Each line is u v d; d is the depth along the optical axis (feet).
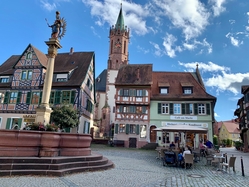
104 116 137.49
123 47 161.58
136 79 94.84
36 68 84.07
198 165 42.01
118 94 92.02
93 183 22.16
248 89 94.53
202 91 91.04
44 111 37.55
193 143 84.74
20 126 79.10
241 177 30.48
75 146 30.32
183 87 91.97
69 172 25.84
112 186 21.52
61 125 63.93
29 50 86.43
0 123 81.20
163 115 88.38
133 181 24.43
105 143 95.71
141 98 90.53
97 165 30.73
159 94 92.32
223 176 30.94
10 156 25.36
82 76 83.05
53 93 80.28
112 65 158.10
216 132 163.53
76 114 67.05
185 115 86.99
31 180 21.71
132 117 89.45
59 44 41.65
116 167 33.94
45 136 27.50
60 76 82.99
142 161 44.16
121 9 168.76
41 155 26.96
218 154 41.39
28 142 26.55
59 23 41.96
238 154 80.64
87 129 92.32
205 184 24.97
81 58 93.35
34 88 82.07
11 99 83.05
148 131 87.35
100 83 163.02
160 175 29.50
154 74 105.29
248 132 97.45
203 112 86.58
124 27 164.86
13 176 22.88
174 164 41.34
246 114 99.86
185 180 26.89
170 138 86.22
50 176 24.02
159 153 50.80
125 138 87.81
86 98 88.84
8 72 90.07
